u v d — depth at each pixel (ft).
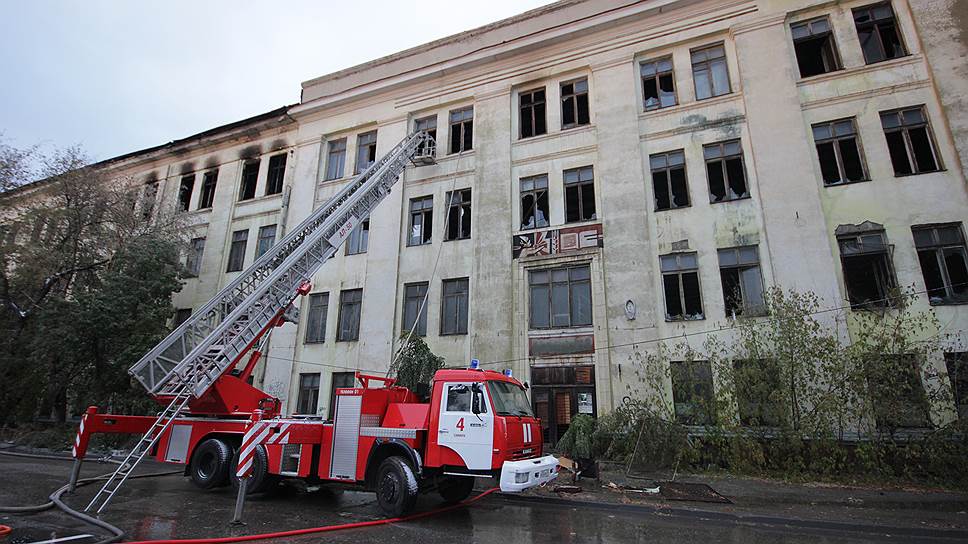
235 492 31.01
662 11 55.88
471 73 64.59
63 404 64.08
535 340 51.70
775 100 48.98
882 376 36.29
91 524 21.74
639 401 43.57
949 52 44.96
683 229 49.55
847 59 48.47
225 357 34.63
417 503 29.09
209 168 80.43
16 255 58.85
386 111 68.95
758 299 45.42
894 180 43.96
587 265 52.37
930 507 28.17
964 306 39.47
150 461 44.83
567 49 59.88
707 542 21.52
